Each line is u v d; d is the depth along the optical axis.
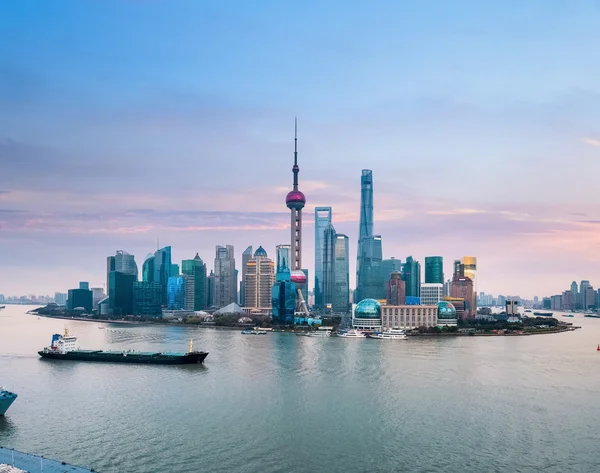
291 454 199.50
